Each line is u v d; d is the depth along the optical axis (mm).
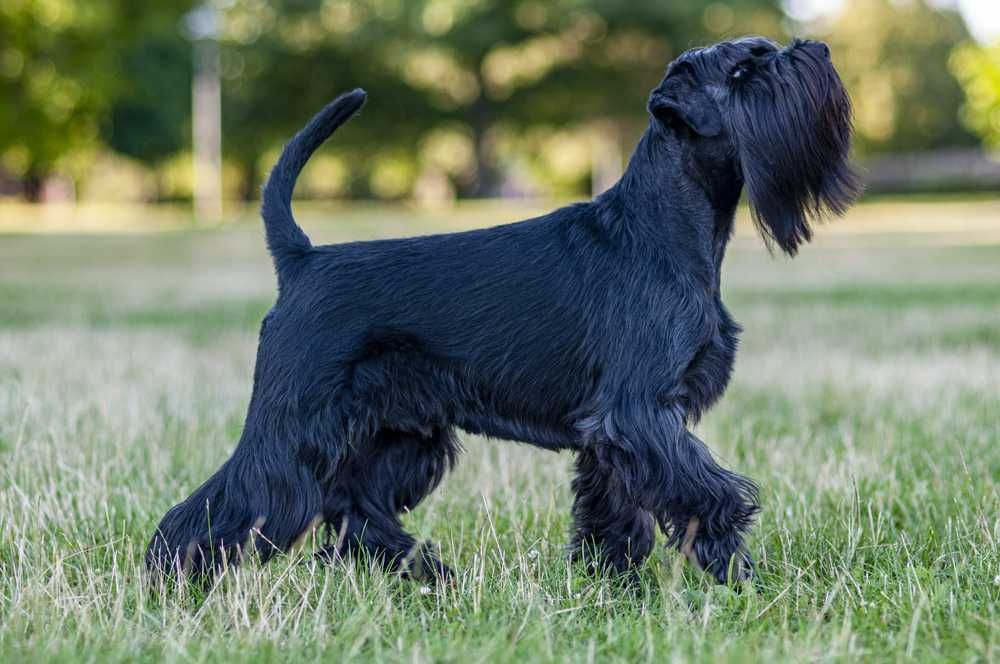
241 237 42562
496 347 5957
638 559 6344
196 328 17000
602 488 6301
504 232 6180
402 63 64562
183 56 63156
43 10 31953
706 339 5844
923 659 4938
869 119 92875
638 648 5109
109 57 36500
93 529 7090
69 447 8656
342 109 6457
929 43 93812
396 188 95688
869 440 9266
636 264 5887
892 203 75125
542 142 75125
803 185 6074
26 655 4922
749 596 5574
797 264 30250
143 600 5559
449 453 6676
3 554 6605
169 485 8062
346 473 6465
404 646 5172
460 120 69562
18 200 97875
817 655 4914
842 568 6238
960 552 6406
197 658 4953
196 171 68250
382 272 6047
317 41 65500
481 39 62125
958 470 8242
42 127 37188
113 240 41125
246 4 67688
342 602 5711
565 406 5996
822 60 6098
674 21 60375
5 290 23281
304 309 5984
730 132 5934
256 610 5645
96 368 12430
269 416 5898
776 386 11883
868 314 18125
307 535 6121
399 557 6430
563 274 5977
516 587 5898
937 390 11188
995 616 5391
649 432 5680
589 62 64625
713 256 6047
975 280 24328
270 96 68812
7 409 9945
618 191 6148
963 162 94812
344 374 5914
